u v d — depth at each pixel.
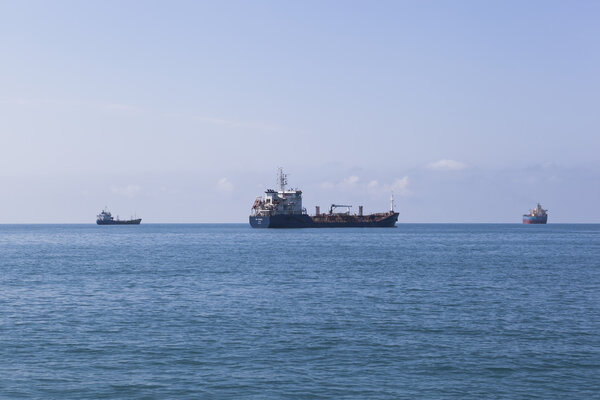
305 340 39.56
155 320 46.88
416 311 51.31
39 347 37.62
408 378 31.20
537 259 117.00
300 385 30.00
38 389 29.38
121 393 28.84
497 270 91.38
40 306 54.19
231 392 28.97
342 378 31.16
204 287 68.56
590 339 40.09
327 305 54.72
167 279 77.56
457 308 53.06
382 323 45.62
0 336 40.81
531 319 47.50
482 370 32.66
